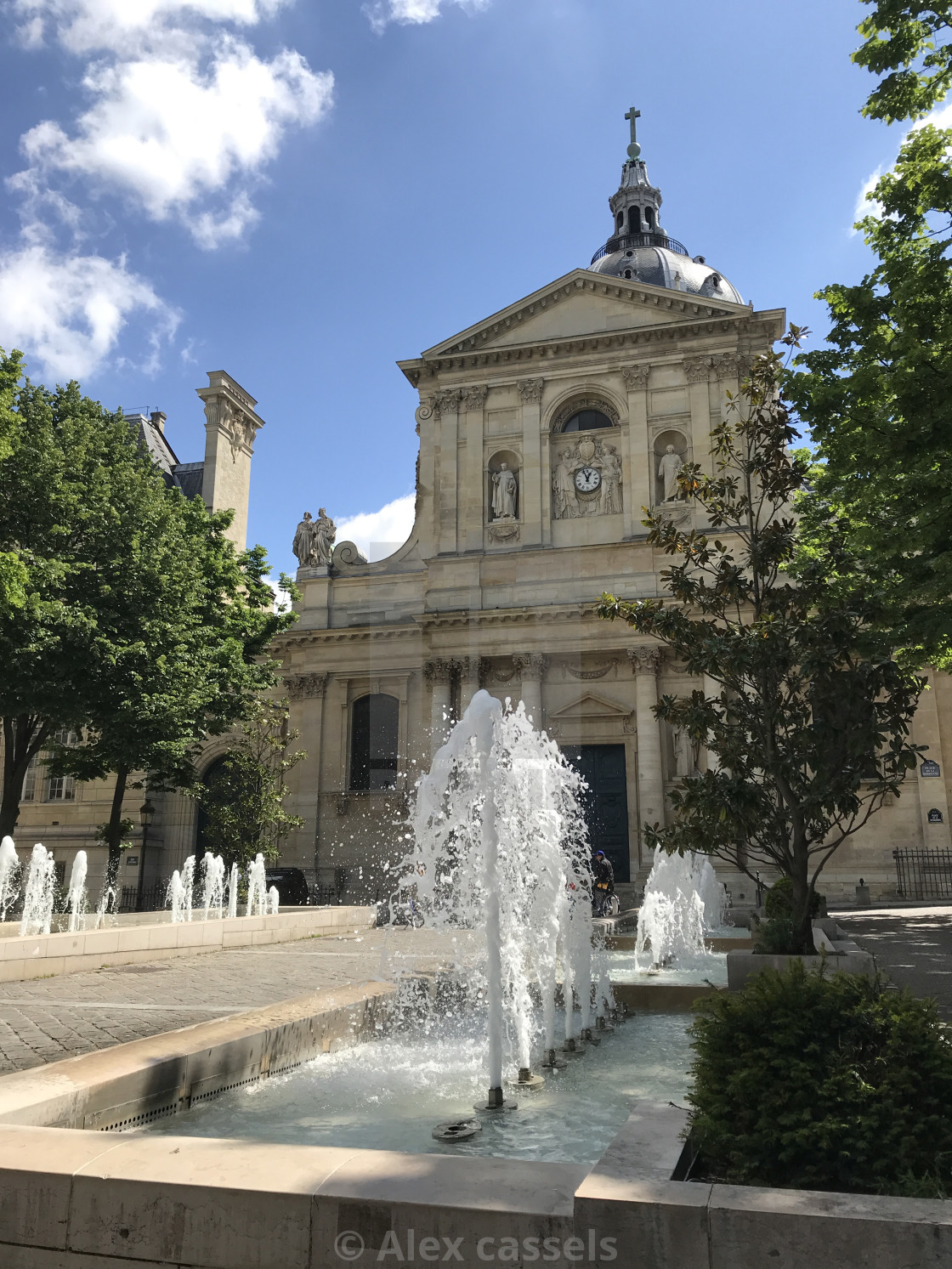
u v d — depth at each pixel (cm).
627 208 6500
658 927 1934
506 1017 775
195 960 1756
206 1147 434
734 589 1238
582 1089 710
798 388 1836
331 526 4575
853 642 1135
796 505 2139
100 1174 400
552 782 771
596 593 3981
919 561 1758
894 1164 407
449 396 4453
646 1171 380
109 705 2706
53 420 2934
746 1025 484
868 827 3669
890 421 1727
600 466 4203
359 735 4269
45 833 4494
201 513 3497
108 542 2802
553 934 810
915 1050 446
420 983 923
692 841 1099
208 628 3131
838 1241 329
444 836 724
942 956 1551
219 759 4416
